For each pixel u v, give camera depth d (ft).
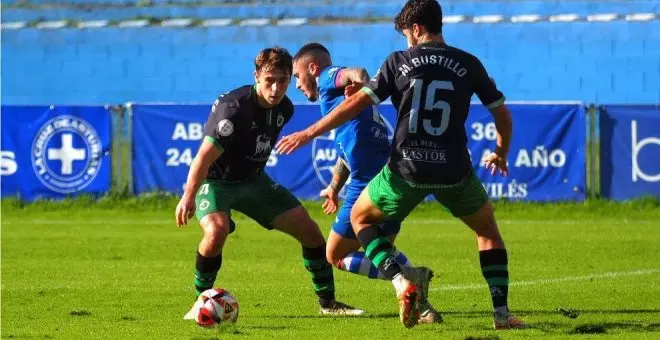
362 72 78.33
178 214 71.87
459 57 66.18
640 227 164.66
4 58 284.82
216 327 72.08
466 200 67.87
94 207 194.70
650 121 184.24
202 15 294.25
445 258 127.13
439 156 65.26
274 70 72.84
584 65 260.01
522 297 91.45
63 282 105.09
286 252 135.64
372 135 82.23
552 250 133.90
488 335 66.54
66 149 195.42
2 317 80.69
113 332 71.31
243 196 78.48
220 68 278.46
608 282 102.78
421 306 74.54
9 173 196.65
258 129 75.15
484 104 67.62
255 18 291.58
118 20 294.87
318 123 65.36
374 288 99.76
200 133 193.98
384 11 284.41
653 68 257.96
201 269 77.30
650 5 270.05
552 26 264.31
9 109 195.93
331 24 274.77
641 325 72.79
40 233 160.45
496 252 69.67
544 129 185.78
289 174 189.37
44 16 296.51
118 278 108.58
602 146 185.47
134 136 194.90
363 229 68.74
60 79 283.59
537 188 186.70
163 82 279.90
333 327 72.90
